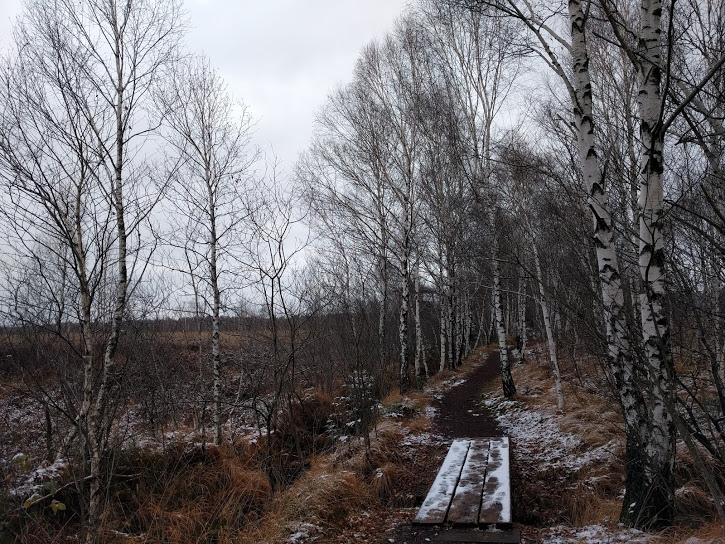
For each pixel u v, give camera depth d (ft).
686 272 14.01
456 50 45.44
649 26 15.20
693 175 14.70
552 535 17.29
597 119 28.32
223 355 46.29
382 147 51.47
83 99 18.42
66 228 15.92
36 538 16.11
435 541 16.75
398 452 28.45
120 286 19.48
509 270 47.21
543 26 19.22
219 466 23.71
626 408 16.83
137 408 33.65
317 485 20.98
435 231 56.90
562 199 26.96
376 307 58.95
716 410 19.15
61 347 19.15
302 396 40.04
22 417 26.45
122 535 17.26
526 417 36.37
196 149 31.86
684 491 17.76
